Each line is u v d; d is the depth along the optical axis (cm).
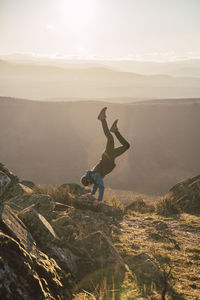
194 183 1328
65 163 10494
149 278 509
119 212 1012
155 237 763
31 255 341
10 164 10312
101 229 737
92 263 507
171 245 700
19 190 963
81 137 12838
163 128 13712
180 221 975
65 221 621
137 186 8556
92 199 898
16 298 275
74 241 567
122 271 508
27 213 461
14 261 305
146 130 13575
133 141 12419
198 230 856
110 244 572
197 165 10606
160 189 8356
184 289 477
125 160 10412
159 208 1211
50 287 349
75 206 883
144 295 443
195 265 584
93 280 471
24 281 298
